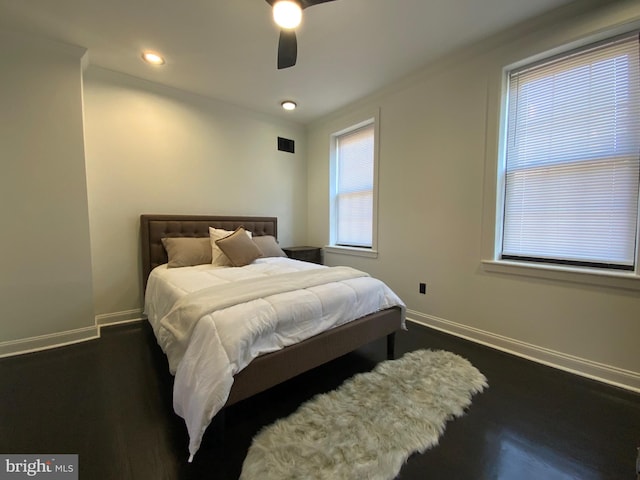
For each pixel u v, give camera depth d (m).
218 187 3.51
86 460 1.25
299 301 1.70
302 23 2.04
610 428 1.46
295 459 1.23
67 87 2.34
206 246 3.04
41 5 1.87
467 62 2.44
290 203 4.22
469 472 1.20
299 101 3.44
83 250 2.47
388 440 1.34
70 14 1.96
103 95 2.73
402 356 2.20
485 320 2.44
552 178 2.12
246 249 2.91
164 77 2.87
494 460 1.26
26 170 2.22
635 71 1.78
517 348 2.25
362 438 1.35
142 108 2.95
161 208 3.12
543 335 2.12
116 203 2.86
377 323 2.07
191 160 3.29
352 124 3.58
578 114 1.99
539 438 1.39
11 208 2.18
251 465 1.20
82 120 2.41
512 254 2.36
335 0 1.70
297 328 1.65
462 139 2.52
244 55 2.47
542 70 2.14
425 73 2.73
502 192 2.36
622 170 1.85
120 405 1.62
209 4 1.87
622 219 1.86
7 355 2.20
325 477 1.14
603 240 1.93
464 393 1.72
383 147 3.21
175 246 2.90
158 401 1.66
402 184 3.04
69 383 1.83
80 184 2.43
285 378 1.54
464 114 2.49
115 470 1.20
